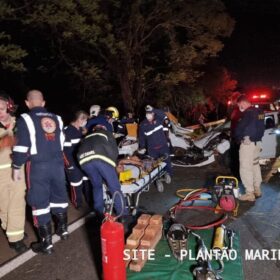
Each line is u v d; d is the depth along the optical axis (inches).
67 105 526.3
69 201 245.4
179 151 321.1
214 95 853.8
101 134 194.5
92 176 196.1
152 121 269.6
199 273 147.6
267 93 460.4
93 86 551.8
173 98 726.5
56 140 173.9
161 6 592.1
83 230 202.1
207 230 196.5
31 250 180.4
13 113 175.3
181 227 173.8
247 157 234.5
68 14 335.3
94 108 264.7
